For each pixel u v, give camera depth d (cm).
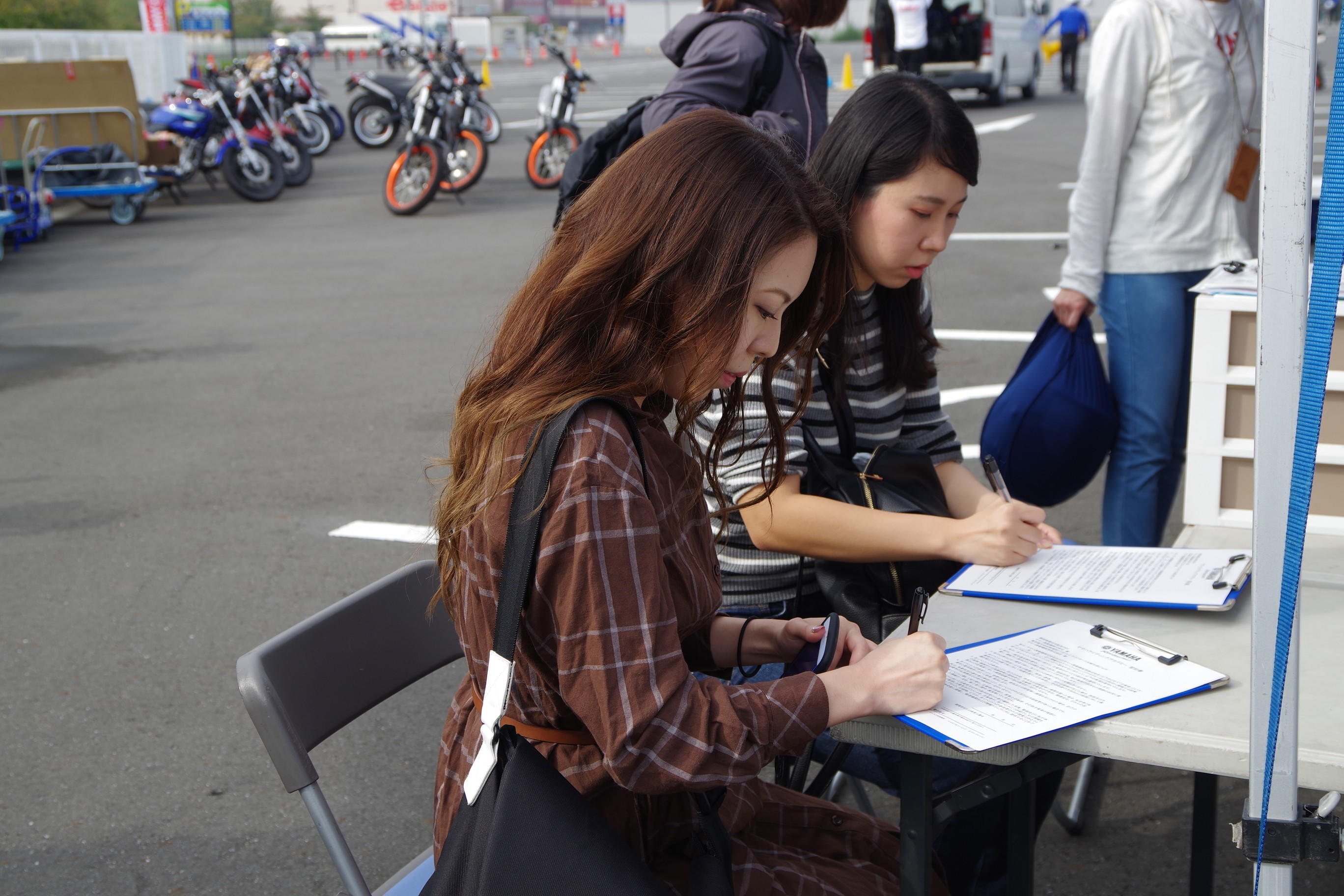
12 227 1064
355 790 294
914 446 231
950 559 191
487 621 138
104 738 315
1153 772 289
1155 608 167
